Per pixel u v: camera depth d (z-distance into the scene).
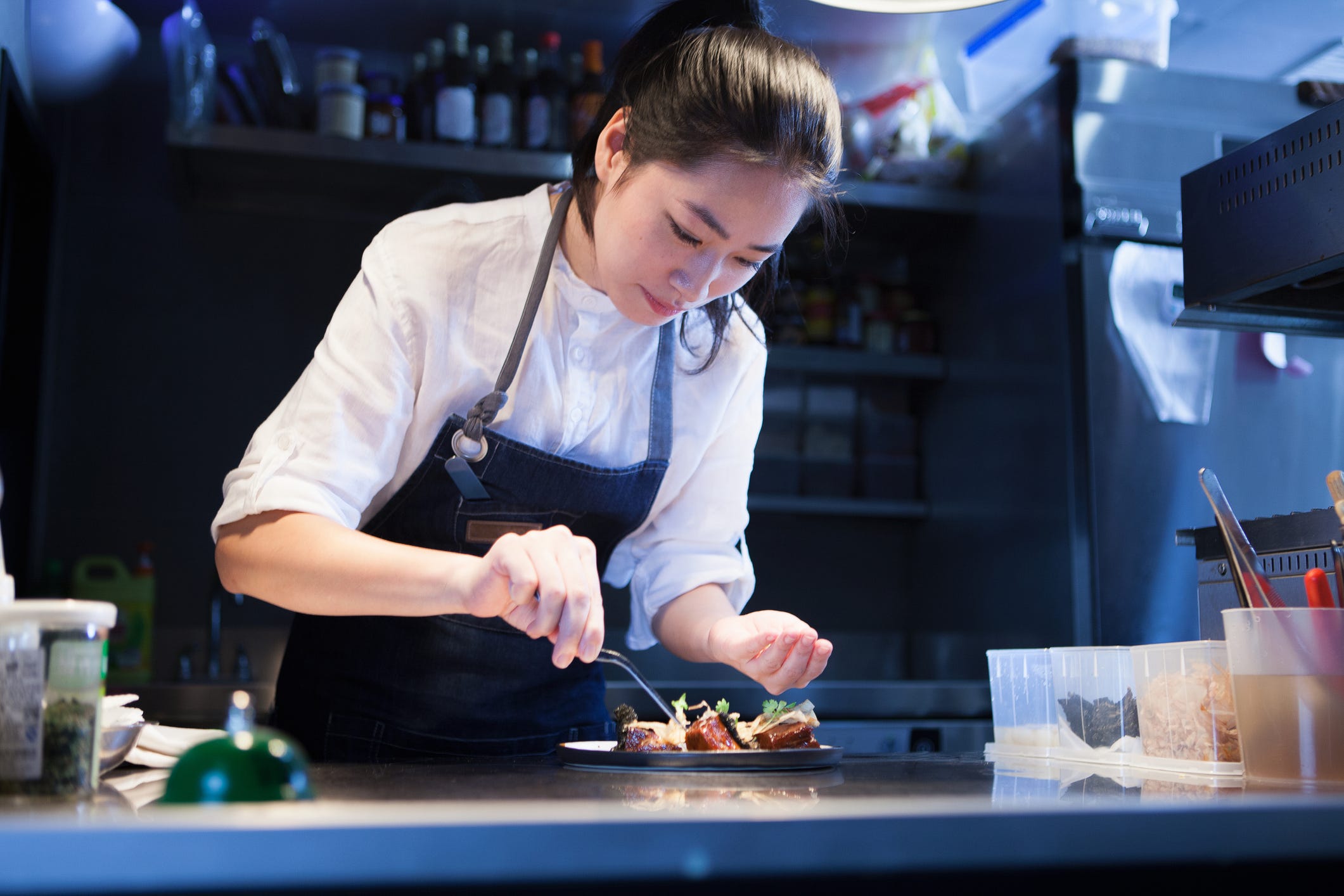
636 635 1.54
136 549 2.77
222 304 2.89
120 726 0.88
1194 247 1.41
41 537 2.71
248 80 2.67
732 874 0.54
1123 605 2.53
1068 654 1.12
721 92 1.02
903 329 3.13
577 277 1.31
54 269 2.78
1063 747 1.12
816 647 1.18
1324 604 1.03
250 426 2.87
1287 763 0.88
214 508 2.83
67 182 2.82
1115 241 2.62
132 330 2.83
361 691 1.33
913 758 1.15
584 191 1.25
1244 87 2.74
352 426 1.17
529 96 2.83
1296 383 2.72
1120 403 2.58
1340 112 1.19
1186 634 2.56
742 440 1.53
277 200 2.90
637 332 1.36
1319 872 0.68
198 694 2.33
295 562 1.06
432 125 2.77
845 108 3.00
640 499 1.42
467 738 1.36
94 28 2.49
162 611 2.77
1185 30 3.04
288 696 1.38
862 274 3.27
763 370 1.54
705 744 1.05
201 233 2.89
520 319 1.29
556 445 1.35
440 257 1.25
